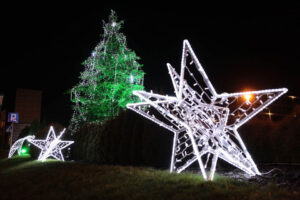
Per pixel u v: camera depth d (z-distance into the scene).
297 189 4.92
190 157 9.12
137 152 9.45
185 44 5.94
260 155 8.84
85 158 12.48
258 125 9.15
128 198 4.97
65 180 6.98
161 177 6.22
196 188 5.17
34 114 38.03
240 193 4.80
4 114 40.88
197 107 6.52
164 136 9.23
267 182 5.67
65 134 14.95
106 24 19.22
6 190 7.25
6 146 39.72
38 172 8.79
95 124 12.70
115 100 17.83
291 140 8.16
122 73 17.83
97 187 5.91
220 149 6.24
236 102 13.59
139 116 9.82
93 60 18.39
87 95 18.48
